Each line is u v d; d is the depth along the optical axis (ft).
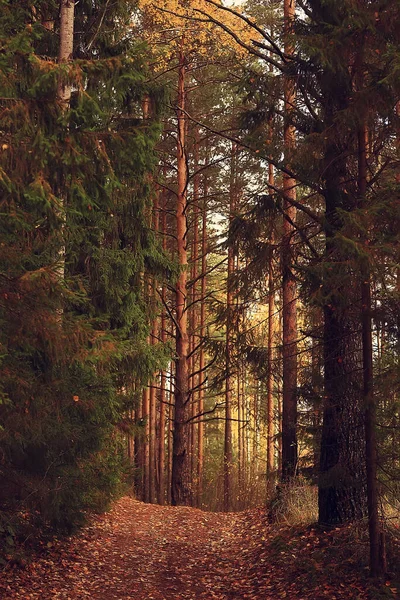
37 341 22.49
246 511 52.90
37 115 22.26
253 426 108.47
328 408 30.25
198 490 88.28
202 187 77.92
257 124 30.91
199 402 88.28
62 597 25.84
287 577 27.14
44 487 27.76
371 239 22.79
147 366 39.55
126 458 50.08
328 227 27.20
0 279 21.67
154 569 32.48
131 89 35.35
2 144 21.53
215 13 47.09
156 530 43.68
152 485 81.05
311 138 26.30
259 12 57.11
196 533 43.80
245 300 34.53
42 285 21.20
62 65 22.17
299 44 24.77
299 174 29.50
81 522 32.68
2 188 21.81
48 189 20.99
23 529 29.89
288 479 42.68
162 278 46.70
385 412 27.22
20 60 22.30
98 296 38.63
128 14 38.86
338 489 30.45
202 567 33.19
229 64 54.60
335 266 22.86
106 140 23.86
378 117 24.70
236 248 32.65
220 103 67.36
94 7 37.50
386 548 25.80
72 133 23.04
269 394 73.36
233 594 27.25
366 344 24.99
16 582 26.30
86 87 27.68
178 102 60.59
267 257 31.71
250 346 36.32
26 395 24.89
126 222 40.65
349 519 29.84
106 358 22.49
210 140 72.38
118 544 37.14
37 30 34.14
